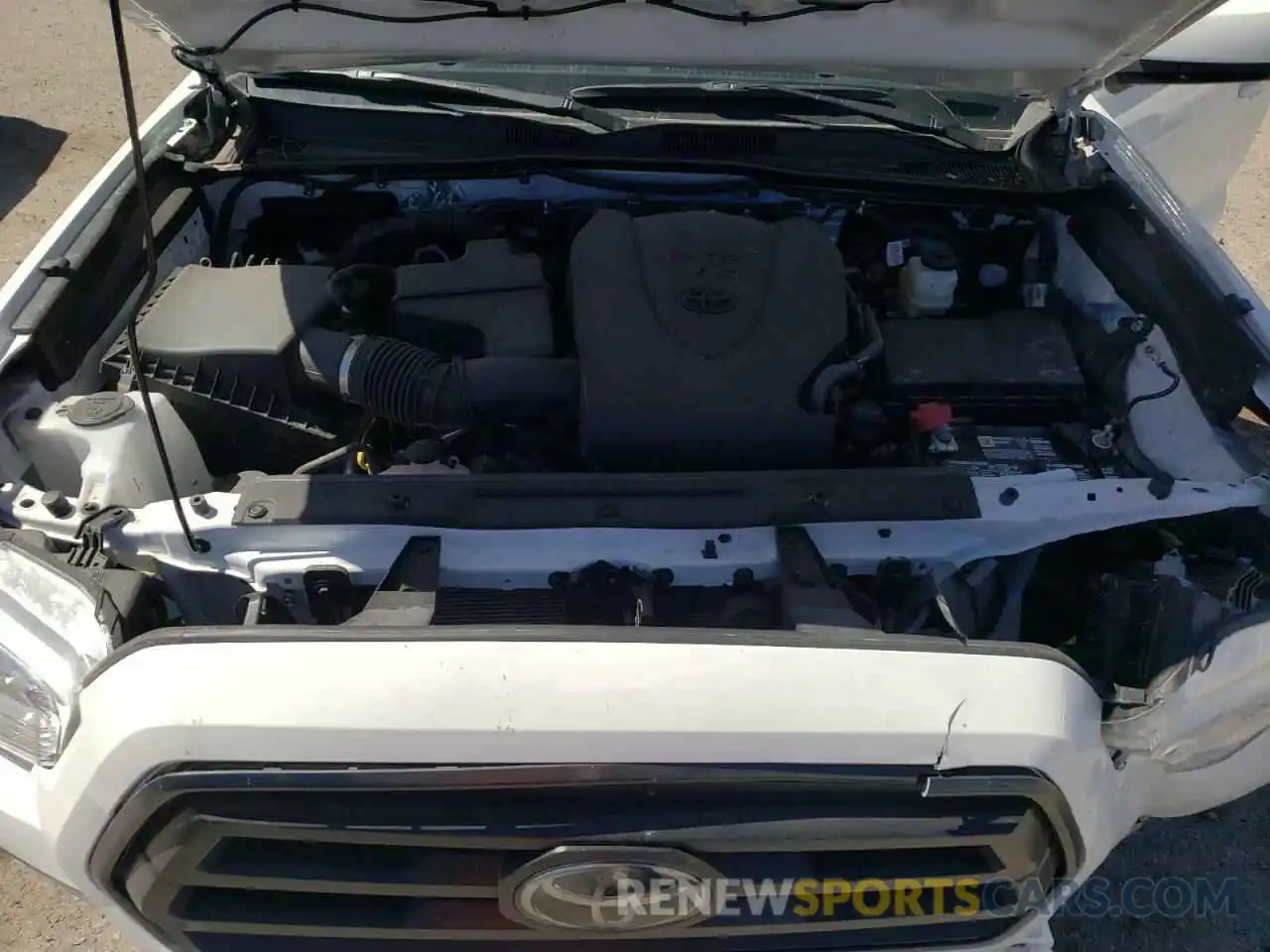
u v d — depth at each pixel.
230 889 1.58
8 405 1.88
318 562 1.69
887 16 2.02
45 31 6.18
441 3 1.99
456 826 1.42
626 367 1.87
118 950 2.22
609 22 2.08
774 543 1.70
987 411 2.12
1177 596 1.64
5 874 2.34
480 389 1.95
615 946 1.61
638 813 1.42
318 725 1.38
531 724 1.38
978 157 2.68
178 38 2.21
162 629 1.49
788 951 1.63
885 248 2.49
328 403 2.14
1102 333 2.24
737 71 2.46
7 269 4.27
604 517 1.69
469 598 1.68
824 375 1.90
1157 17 1.92
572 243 2.27
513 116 2.64
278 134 2.70
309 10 2.05
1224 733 1.64
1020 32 2.06
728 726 1.39
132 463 1.88
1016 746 1.44
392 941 1.62
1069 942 2.28
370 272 2.29
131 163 2.34
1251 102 3.01
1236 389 1.92
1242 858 2.44
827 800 1.45
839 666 1.43
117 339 2.17
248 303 2.14
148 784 1.41
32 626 1.58
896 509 1.73
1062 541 1.94
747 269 2.02
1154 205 2.36
